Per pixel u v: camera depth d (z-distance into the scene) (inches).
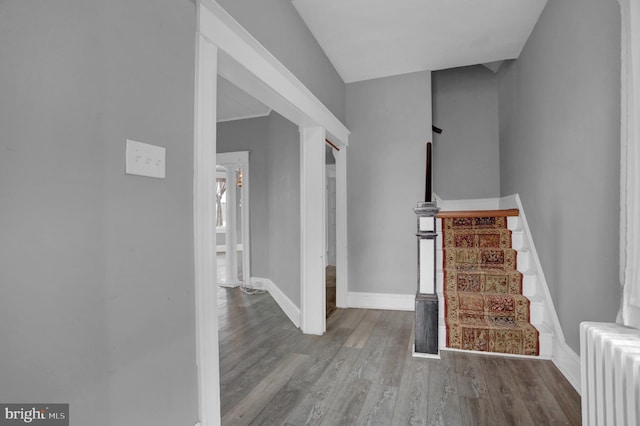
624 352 40.1
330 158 240.5
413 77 145.5
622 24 51.3
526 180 123.1
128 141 41.6
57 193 33.7
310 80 109.0
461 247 132.3
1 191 29.4
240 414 69.8
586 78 74.5
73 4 35.5
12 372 30.1
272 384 82.4
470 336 100.5
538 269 108.2
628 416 38.7
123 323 40.8
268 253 196.7
